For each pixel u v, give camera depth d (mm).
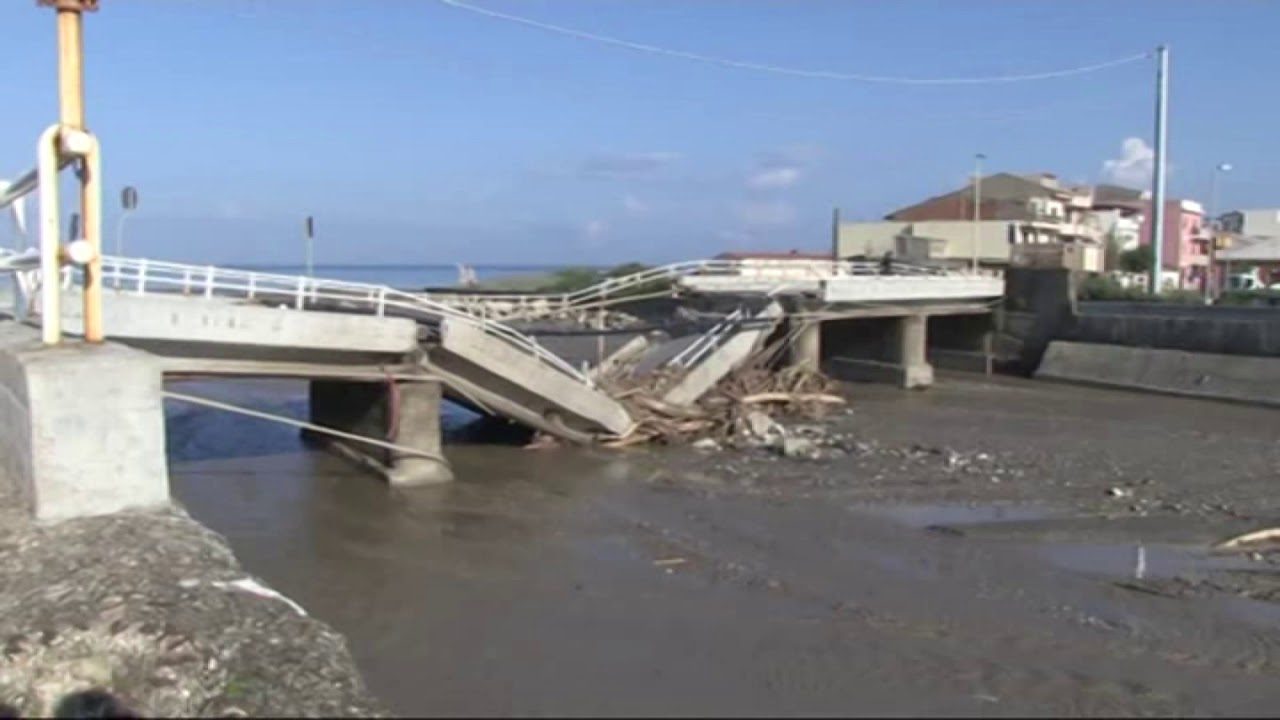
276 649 9680
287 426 31328
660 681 11258
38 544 11852
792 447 28109
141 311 19922
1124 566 17875
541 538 19078
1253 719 10688
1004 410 38312
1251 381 40562
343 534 19062
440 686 10992
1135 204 119812
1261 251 92188
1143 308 51312
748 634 13352
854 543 19078
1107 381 45125
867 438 31359
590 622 13836
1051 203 94875
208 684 8906
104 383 12844
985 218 92812
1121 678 12141
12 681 9258
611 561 17484
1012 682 11688
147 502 13180
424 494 22578
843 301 40250
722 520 20750
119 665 9336
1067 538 19734
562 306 39875
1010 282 50938
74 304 18703
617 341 45656
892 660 12344
